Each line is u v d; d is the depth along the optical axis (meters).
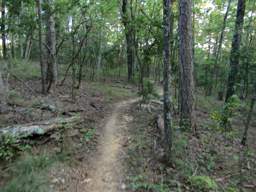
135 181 7.22
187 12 10.79
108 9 16.72
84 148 8.89
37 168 6.90
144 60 16.48
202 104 20.25
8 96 11.73
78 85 18.88
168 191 6.88
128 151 8.91
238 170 8.90
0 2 16.80
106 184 7.10
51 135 8.46
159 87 25.38
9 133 7.46
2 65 17.91
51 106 11.60
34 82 17.69
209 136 11.23
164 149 8.20
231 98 13.29
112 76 31.52
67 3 15.22
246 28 19.36
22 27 16.23
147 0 18.27
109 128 11.17
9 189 5.95
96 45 26.80
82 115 11.91
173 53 14.62
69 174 7.27
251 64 17.31
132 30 16.78
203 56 37.12
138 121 12.46
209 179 7.52
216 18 28.05
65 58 30.64
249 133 14.27
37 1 14.09
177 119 12.13
